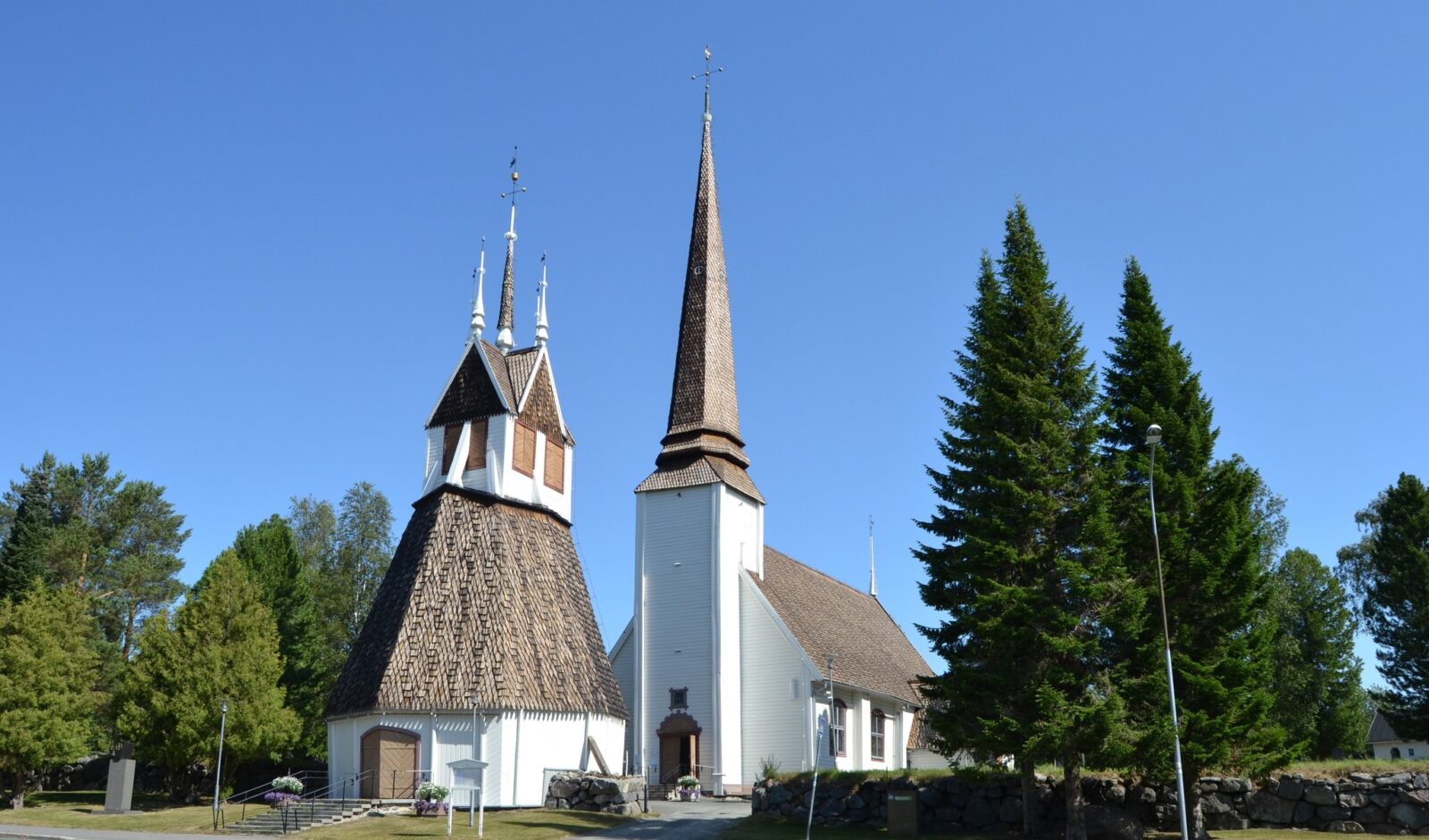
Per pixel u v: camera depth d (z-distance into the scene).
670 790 54.16
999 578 33.56
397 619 48.72
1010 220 36.66
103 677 65.88
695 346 63.38
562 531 57.19
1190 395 36.56
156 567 75.12
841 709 60.47
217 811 43.56
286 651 67.62
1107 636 33.25
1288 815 34.75
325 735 67.06
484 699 46.16
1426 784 33.53
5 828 40.16
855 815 39.47
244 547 70.12
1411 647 59.97
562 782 45.88
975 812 37.25
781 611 59.34
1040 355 34.56
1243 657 33.44
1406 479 62.84
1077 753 31.45
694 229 66.25
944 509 35.22
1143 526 34.19
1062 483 33.22
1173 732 29.62
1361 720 71.00
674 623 58.09
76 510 77.44
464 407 55.41
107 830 40.16
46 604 57.09
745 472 63.09
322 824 40.59
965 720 33.22
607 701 52.25
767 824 40.12
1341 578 74.75
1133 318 37.97
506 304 61.09
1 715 50.78
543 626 50.53
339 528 81.88
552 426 58.12
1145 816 35.41
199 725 51.03
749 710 56.91
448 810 38.50
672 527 59.69
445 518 51.59
